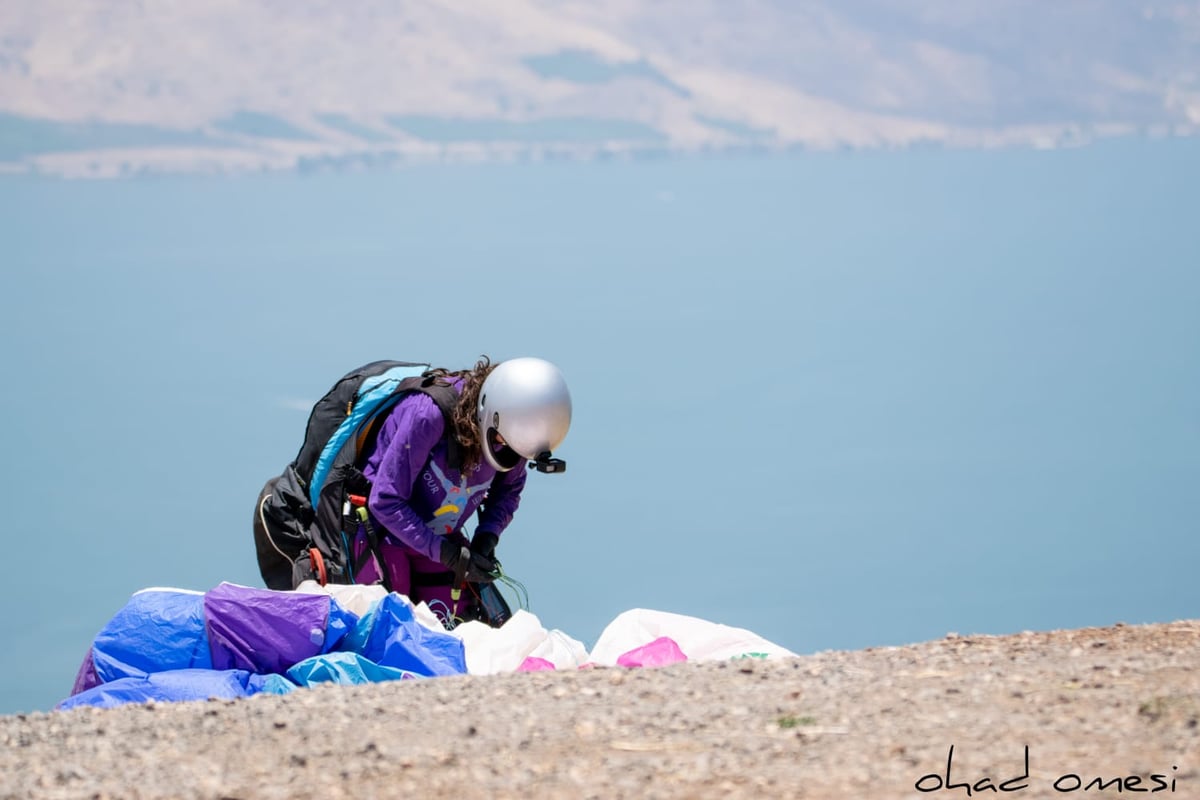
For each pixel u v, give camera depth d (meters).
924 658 17.14
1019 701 14.94
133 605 21.95
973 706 14.85
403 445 24.58
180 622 21.55
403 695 16.38
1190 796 12.28
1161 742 13.45
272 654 21.27
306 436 25.77
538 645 22.17
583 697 15.94
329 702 16.20
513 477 26.06
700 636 22.89
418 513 25.22
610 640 23.12
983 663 16.69
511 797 12.97
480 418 24.64
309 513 25.56
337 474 25.12
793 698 15.49
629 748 14.05
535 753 14.03
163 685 20.36
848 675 16.36
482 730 14.80
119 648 21.44
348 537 25.22
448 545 24.81
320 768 13.90
